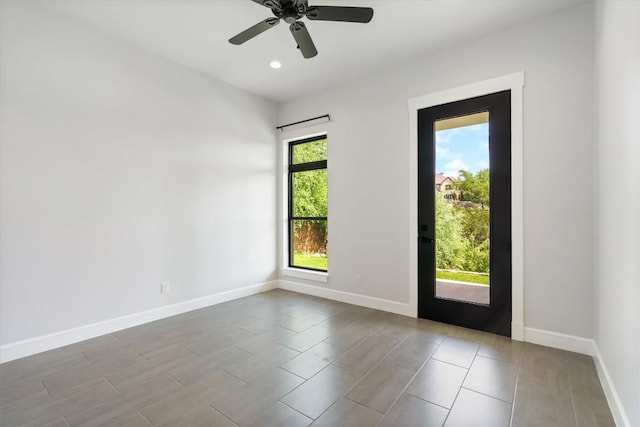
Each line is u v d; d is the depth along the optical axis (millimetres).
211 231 3680
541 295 2531
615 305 1698
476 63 2836
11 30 2299
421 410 1692
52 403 1762
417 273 3207
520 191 2604
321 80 3744
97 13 2512
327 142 3959
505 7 2398
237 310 3465
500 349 2445
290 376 2055
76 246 2617
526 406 1724
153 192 3148
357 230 3668
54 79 2502
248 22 2631
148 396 1831
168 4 2400
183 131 3408
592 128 2312
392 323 3037
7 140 2281
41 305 2426
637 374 1330
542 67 2520
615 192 1715
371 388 1909
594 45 2279
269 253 4402
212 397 1821
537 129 2541
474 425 1574
